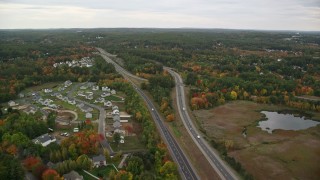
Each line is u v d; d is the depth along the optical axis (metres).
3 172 156.62
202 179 180.00
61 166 170.38
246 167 199.00
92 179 169.50
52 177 160.25
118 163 188.00
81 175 171.25
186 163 197.12
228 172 188.62
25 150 187.75
